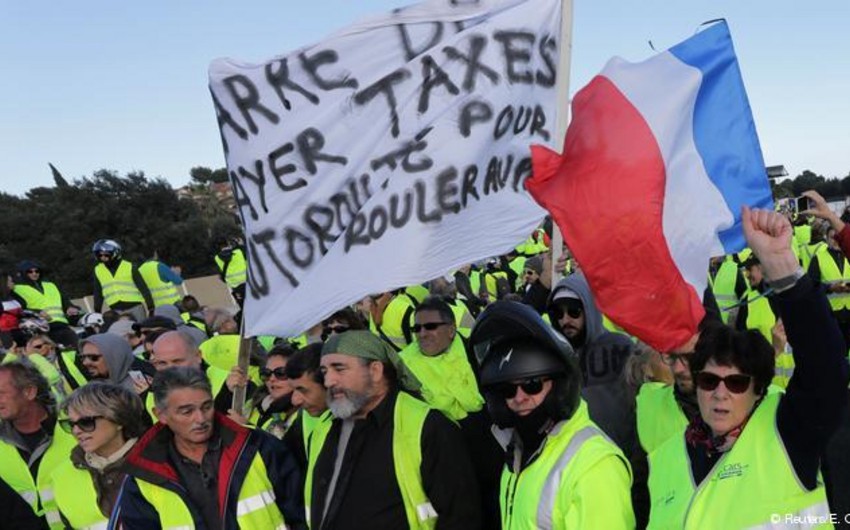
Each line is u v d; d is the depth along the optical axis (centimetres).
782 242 239
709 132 347
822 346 236
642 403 353
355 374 337
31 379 435
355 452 341
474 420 394
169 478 343
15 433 437
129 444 378
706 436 265
